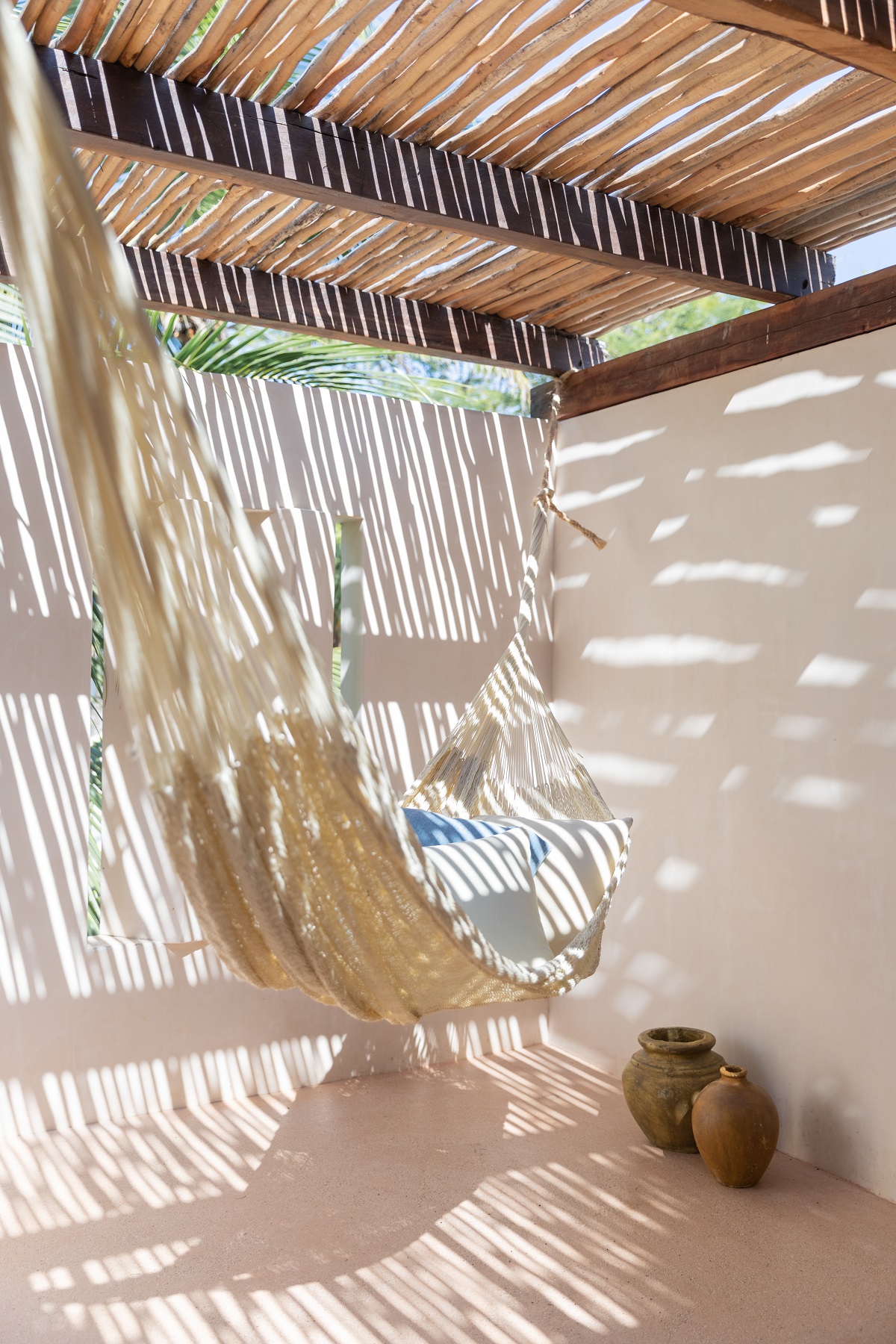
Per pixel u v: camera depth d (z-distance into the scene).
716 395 3.63
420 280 3.68
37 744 3.47
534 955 2.93
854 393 3.12
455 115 2.62
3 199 1.37
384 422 4.10
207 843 1.84
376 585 4.07
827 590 3.19
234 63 2.40
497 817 3.54
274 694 1.78
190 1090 3.69
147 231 3.25
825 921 3.17
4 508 3.44
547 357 4.18
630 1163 3.21
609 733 4.11
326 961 2.05
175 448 1.59
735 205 3.07
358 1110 3.64
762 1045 3.37
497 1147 3.33
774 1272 2.59
